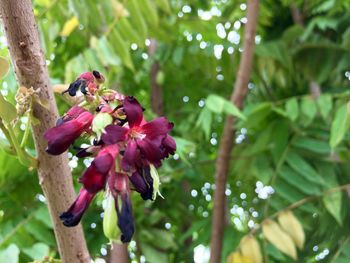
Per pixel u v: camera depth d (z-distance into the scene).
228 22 0.49
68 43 0.45
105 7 0.35
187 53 0.48
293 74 0.48
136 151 0.14
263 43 0.49
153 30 0.42
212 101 0.34
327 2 0.46
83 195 0.15
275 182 0.39
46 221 0.35
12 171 0.36
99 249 0.40
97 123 0.15
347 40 0.46
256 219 0.48
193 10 0.54
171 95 0.53
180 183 0.49
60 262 0.20
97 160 0.14
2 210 0.37
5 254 0.29
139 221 0.42
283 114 0.38
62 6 0.37
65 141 0.15
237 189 0.53
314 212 0.38
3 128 0.17
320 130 0.41
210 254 0.39
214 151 0.53
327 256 0.41
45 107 0.17
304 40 0.48
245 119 0.34
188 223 0.50
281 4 0.53
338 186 0.38
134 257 0.48
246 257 0.34
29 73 0.17
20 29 0.17
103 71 0.34
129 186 0.15
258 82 0.48
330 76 0.49
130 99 0.14
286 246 0.34
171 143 0.15
